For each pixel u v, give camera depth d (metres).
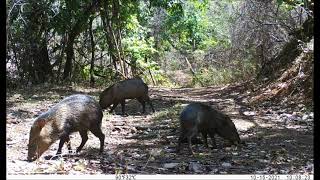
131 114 13.05
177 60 36.44
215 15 33.34
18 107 12.91
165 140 9.10
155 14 32.19
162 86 27.81
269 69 18.22
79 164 6.72
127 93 12.87
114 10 22.81
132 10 24.27
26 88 17.22
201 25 33.38
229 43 29.05
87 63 22.78
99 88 19.66
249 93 16.97
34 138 7.17
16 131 9.71
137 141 9.12
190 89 24.03
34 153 7.13
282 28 20.52
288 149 8.34
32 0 18.44
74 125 7.54
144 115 12.83
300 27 17.48
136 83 12.98
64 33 19.66
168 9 22.92
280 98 14.28
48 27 19.02
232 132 8.62
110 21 23.22
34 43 19.03
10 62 18.70
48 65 19.83
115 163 7.00
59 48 20.62
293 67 15.34
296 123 11.12
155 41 32.81
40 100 14.58
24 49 18.75
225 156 7.75
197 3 28.97
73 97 7.66
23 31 18.73
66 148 8.26
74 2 19.02
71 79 20.53
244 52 25.33
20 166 6.54
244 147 8.57
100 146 7.93
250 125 11.03
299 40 15.58
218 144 9.01
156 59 34.22
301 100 13.27
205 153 8.07
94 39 23.88
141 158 7.55
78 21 20.27
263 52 21.73
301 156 7.75
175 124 10.99
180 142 8.12
